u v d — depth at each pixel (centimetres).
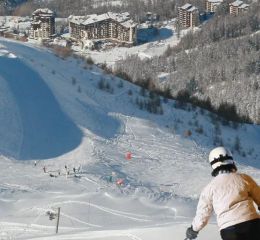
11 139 5169
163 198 3194
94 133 5512
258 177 4731
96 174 4297
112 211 2738
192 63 15362
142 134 5684
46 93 6234
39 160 4794
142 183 4181
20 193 3459
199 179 4459
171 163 4922
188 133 5878
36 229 2214
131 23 19325
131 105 6494
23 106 5859
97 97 6519
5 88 6097
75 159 4816
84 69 7550
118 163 4762
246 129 6806
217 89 13425
